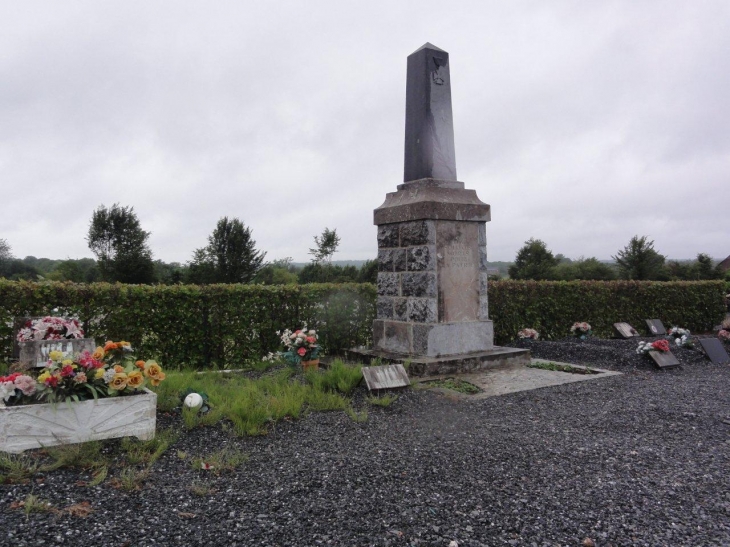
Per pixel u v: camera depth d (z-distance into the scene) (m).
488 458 4.40
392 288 9.35
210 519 3.22
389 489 3.72
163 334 9.10
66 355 4.55
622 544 3.03
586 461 4.37
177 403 5.64
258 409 5.32
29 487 3.53
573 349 10.91
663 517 3.37
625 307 14.92
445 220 8.79
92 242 30.28
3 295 8.10
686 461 4.41
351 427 5.28
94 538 2.93
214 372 8.34
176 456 4.31
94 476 3.79
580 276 27.48
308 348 8.35
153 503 3.40
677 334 12.32
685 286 16.31
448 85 9.35
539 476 4.02
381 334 9.53
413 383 7.31
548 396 6.84
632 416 5.86
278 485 3.75
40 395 4.26
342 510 3.38
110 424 4.39
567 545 3.02
